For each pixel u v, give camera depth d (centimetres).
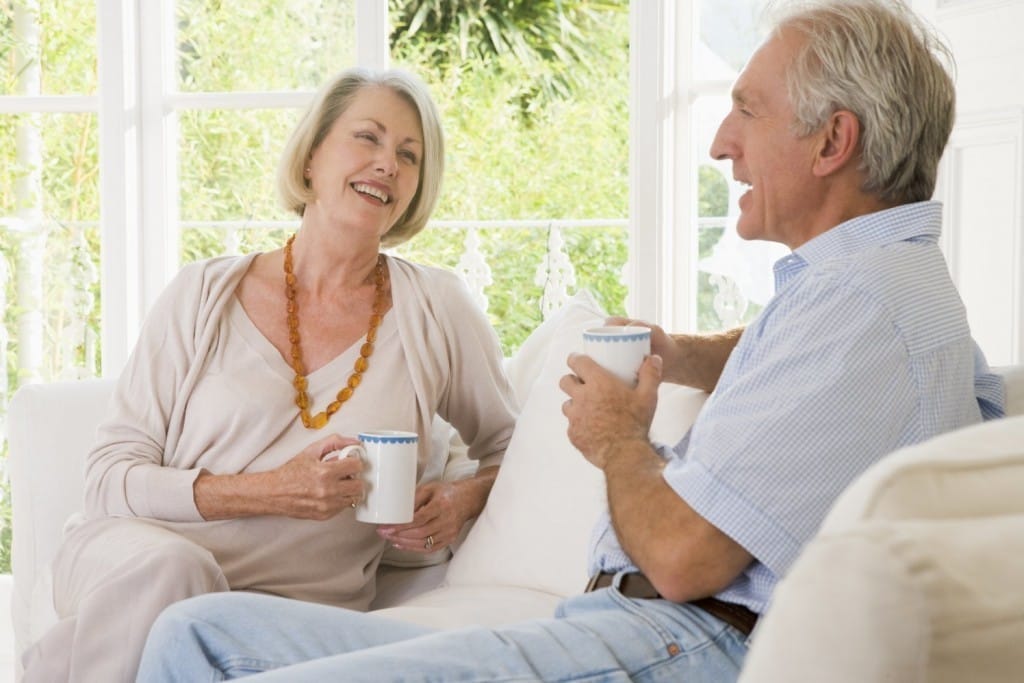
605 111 809
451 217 808
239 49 391
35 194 439
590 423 144
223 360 218
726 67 371
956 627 55
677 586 131
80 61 432
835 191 151
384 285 231
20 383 430
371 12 379
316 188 225
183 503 205
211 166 404
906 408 132
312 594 213
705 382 187
